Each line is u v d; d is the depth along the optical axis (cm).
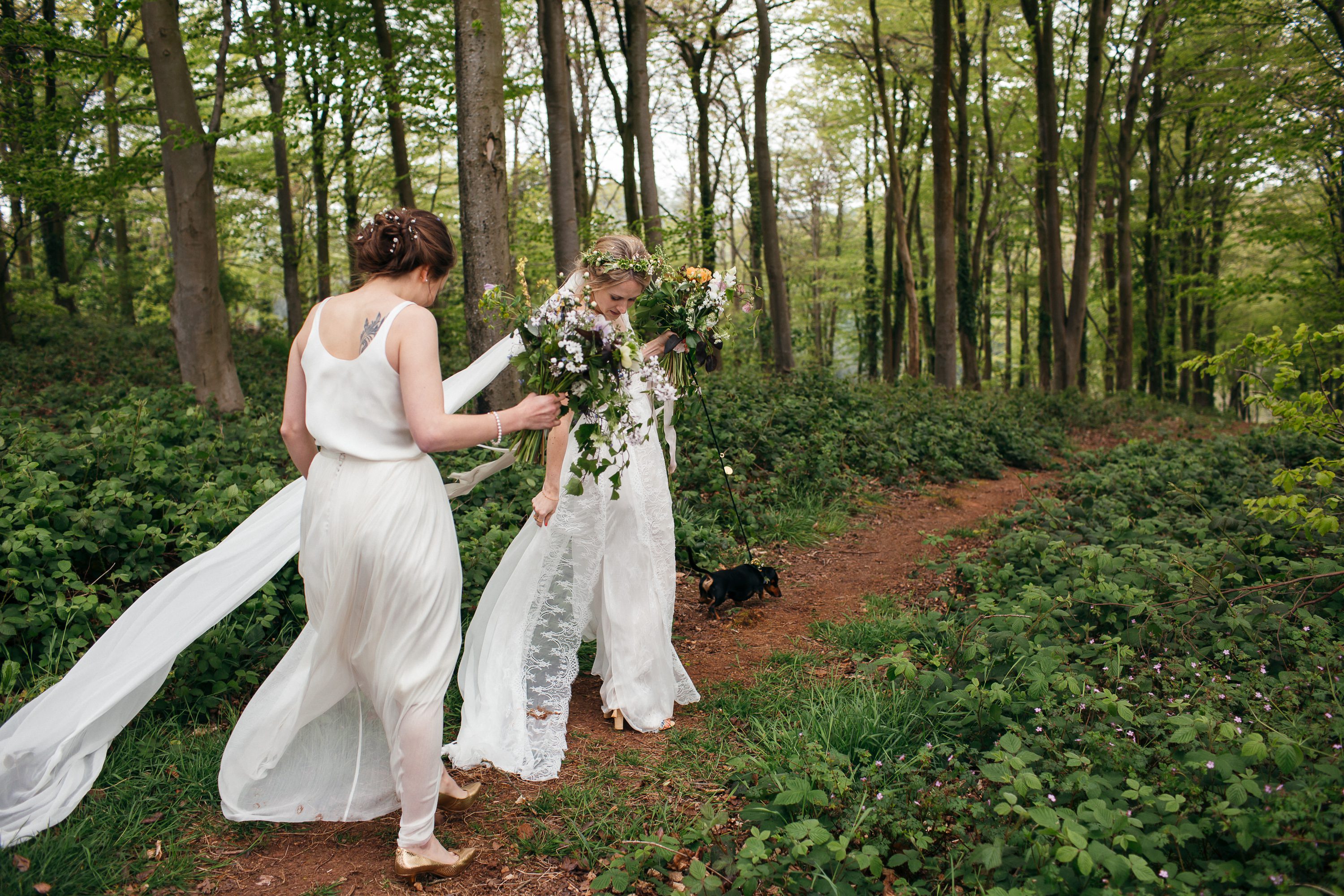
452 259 236
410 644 223
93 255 2275
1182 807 228
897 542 648
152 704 307
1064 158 2272
